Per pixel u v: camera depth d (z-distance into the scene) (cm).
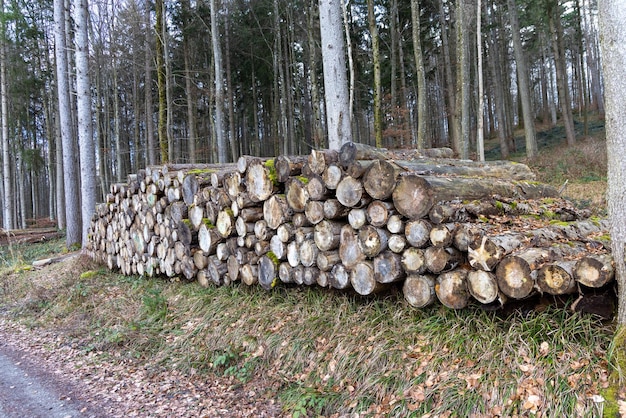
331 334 421
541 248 329
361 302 443
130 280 794
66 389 440
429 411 308
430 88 3008
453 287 344
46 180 4203
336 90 677
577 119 2686
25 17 2262
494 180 502
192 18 2142
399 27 2148
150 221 731
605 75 295
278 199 482
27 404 407
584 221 457
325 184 425
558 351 297
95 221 1013
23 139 3061
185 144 3288
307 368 408
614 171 285
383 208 379
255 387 407
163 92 1372
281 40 2552
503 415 281
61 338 602
